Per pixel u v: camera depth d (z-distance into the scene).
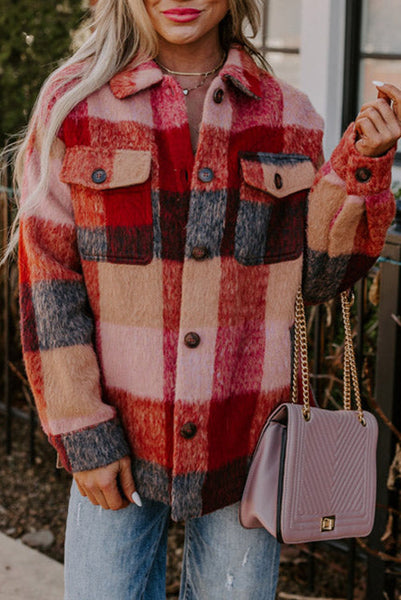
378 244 1.73
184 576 1.83
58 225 1.62
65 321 1.59
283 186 1.67
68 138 1.62
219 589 1.74
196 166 1.60
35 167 1.65
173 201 1.61
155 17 1.64
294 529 1.62
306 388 1.72
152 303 1.60
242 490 1.70
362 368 2.45
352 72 4.07
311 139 1.75
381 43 4.06
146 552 1.74
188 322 1.60
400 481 2.40
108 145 1.61
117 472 1.61
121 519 1.69
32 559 2.83
